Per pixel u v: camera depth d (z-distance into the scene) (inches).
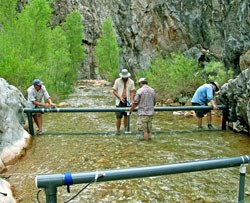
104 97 680.4
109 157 233.6
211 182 183.2
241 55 386.9
